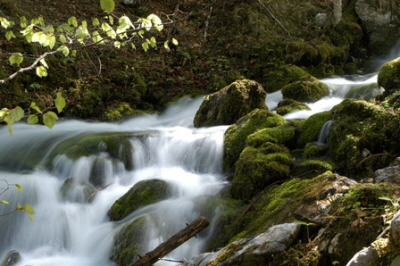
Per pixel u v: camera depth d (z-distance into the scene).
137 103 10.08
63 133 7.78
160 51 11.84
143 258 3.34
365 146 4.82
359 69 12.26
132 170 6.70
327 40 12.20
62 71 10.00
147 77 10.84
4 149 7.46
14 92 9.19
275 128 5.98
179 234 3.46
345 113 5.32
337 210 3.34
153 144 6.93
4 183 5.95
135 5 13.30
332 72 11.45
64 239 5.27
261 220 4.17
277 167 4.98
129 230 4.71
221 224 4.57
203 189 5.46
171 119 9.48
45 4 12.10
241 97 7.46
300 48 11.41
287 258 3.09
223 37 12.72
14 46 9.85
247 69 11.35
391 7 12.89
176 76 11.12
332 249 3.05
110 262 4.67
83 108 9.53
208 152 6.36
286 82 10.56
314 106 7.88
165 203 5.12
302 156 5.44
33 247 5.30
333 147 5.13
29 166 6.90
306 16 13.64
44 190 6.03
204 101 7.95
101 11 12.70
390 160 4.62
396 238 2.58
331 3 14.25
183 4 14.12
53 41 3.50
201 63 11.66
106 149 6.86
